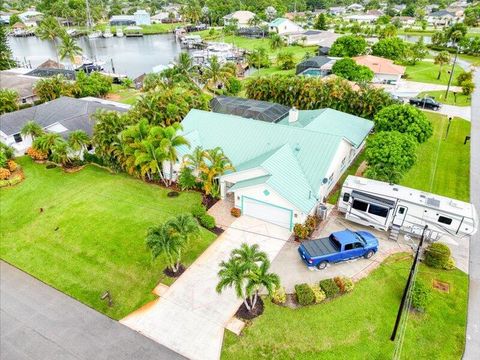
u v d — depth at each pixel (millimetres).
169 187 37438
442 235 27875
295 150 33688
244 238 29172
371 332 21125
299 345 20391
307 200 29266
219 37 144125
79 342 21156
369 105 49094
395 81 73562
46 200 35875
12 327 22328
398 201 28203
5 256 28391
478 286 24672
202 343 20688
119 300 23922
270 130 36250
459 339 20844
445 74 82250
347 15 196500
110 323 22297
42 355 20516
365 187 29953
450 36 109125
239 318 22109
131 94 77188
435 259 25750
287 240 28891
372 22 163125
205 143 37375
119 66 109688
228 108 49875
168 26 182000
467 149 44594
